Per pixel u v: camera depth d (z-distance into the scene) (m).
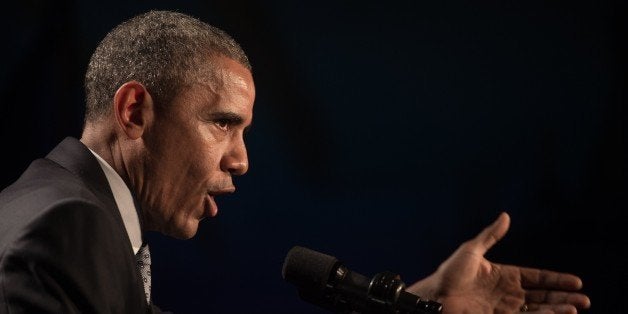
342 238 8.98
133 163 3.69
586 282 8.73
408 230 8.93
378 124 8.95
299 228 9.00
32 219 3.01
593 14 8.76
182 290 8.91
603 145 8.74
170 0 8.77
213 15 8.80
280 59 8.90
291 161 8.98
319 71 8.94
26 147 8.70
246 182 8.99
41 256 2.95
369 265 8.95
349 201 8.97
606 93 8.76
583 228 8.78
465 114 8.91
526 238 8.82
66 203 3.06
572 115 8.82
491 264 4.26
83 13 8.67
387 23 8.93
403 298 3.42
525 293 4.22
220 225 9.00
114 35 3.83
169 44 3.69
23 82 8.64
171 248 8.94
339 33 8.94
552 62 8.84
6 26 8.60
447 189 8.91
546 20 8.84
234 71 3.77
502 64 8.88
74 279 3.00
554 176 8.81
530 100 8.87
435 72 8.93
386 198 8.95
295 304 8.93
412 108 8.95
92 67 3.82
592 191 8.77
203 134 3.70
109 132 3.73
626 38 8.71
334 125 8.97
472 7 8.88
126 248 3.32
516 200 8.82
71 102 8.72
